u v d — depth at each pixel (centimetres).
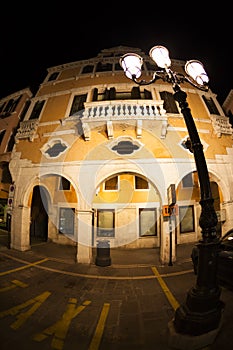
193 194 1266
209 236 388
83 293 609
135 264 874
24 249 1029
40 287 648
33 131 1099
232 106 1285
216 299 379
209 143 1056
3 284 662
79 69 1368
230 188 1008
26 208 1047
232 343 361
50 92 1286
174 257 886
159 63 494
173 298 569
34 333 419
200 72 495
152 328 432
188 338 355
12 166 1100
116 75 1258
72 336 411
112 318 476
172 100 1170
